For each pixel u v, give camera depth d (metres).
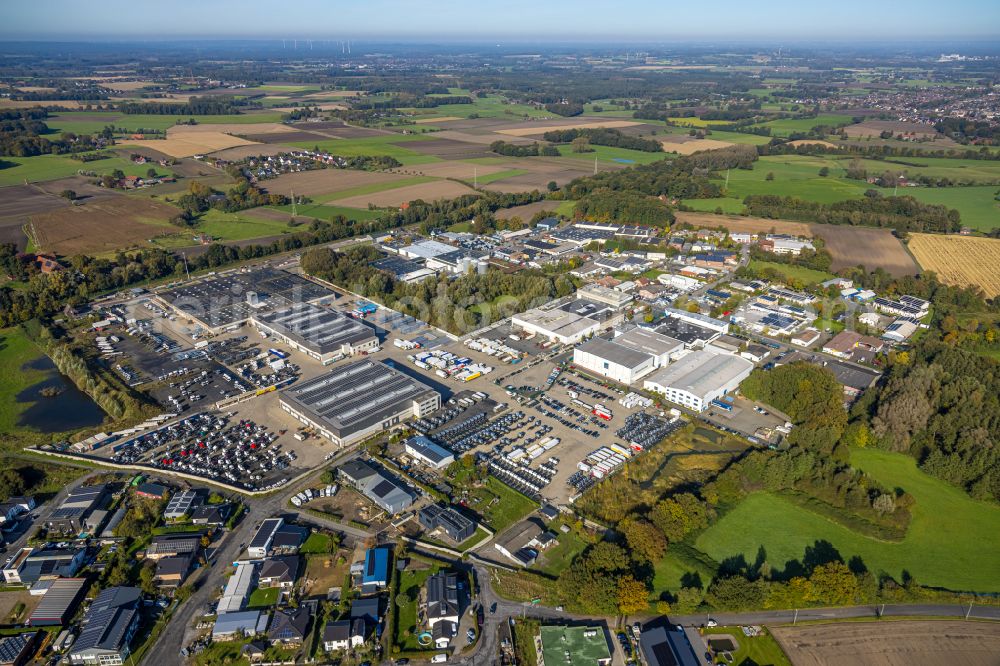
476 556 120.44
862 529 127.88
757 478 139.50
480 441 157.25
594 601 106.75
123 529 124.94
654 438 158.62
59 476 143.50
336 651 100.38
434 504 133.75
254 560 118.62
